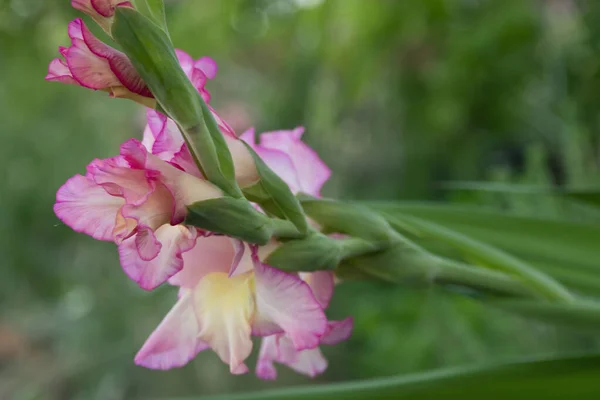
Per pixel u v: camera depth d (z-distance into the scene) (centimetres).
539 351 124
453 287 56
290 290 47
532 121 175
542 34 160
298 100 191
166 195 45
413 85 181
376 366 166
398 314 162
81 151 203
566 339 122
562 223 67
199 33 158
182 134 47
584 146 123
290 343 53
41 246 203
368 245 52
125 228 46
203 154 46
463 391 56
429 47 173
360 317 174
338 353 194
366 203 68
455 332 135
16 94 186
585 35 151
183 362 50
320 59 177
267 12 173
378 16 165
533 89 177
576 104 139
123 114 201
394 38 169
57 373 200
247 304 49
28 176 201
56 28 151
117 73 46
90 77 47
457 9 167
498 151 187
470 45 162
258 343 185
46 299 210
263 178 49
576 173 117
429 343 145
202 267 49
